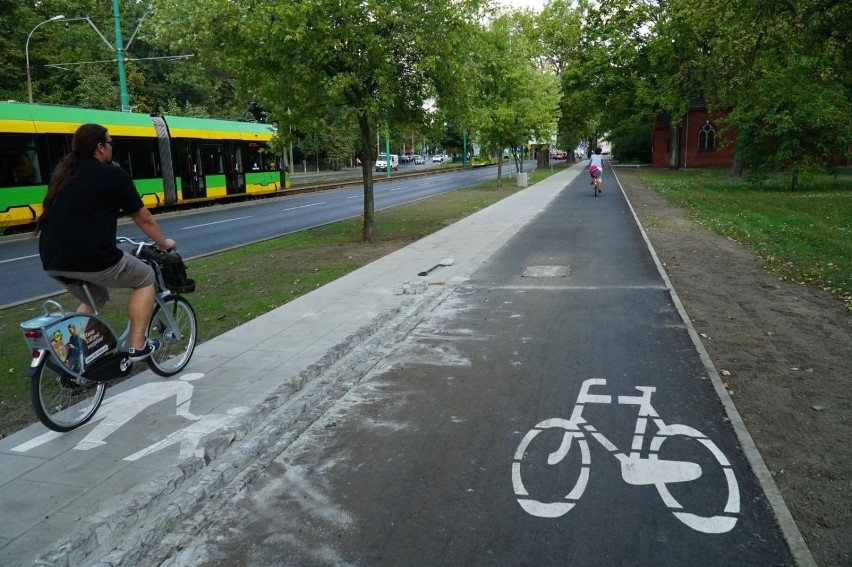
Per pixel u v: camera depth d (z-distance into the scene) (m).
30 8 43.16
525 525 3.55
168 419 4.94
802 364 5.95
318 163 76.00
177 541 3.50
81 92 40.69
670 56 42.44
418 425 4.91
